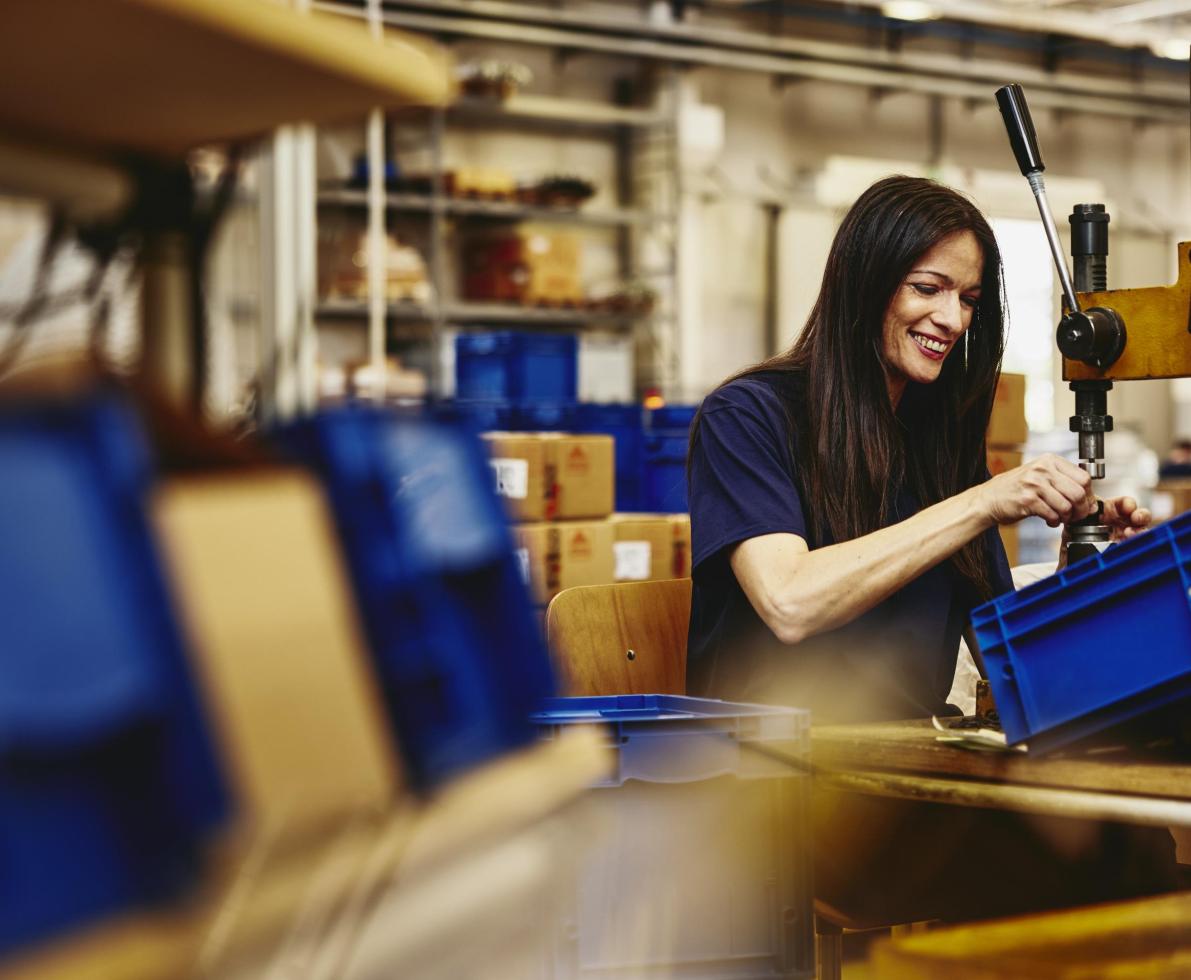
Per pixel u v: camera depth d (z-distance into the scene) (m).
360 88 0.94
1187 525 1.27
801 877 1.34
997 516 1.63
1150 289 1.63
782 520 1.76
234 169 1.15
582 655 1.94
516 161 9.43
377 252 7.84
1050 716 1.34
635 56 9.81
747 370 1.92
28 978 0.62
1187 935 1.03
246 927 0.69
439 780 0.87
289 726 0.75
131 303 1.11
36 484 0.66
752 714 1.33
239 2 0.82
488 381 7.04
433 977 0.81
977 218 1.84
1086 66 12.00
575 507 4.25
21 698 0.63
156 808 0.69
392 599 0.89
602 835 1.27
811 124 10.67
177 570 0.70
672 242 9.55
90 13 0.78
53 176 1.06
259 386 1.23
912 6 10.29
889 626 1.81
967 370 1.93
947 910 1.69
